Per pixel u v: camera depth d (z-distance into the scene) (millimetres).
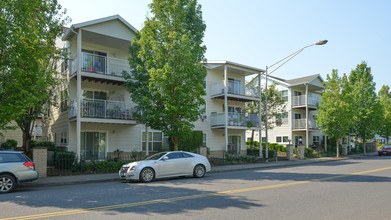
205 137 26219
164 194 9125
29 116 17281
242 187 10359
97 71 19562
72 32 18750
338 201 7926
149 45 16484
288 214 6531
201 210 6914
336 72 30641
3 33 11930
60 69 22719
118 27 19875
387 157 29281
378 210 6910
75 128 19344
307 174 14586
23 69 12953
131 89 17312
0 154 10492
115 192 9695
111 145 20719
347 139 42000
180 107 15891
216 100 27500
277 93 29953
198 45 16984
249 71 27625
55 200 8406
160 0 16328
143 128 22453
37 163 14188
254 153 28938
